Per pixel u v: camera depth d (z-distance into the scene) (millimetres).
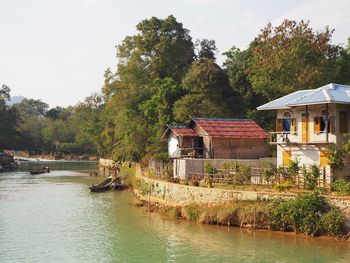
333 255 28703
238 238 33156
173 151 55000
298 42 56656
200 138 53062
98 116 140500
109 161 110000
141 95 80688
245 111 66750
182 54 84688
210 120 53438
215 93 63719
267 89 62250
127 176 69312
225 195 37625
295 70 57875
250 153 52062
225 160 46344
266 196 35312
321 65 56875
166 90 68625
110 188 65250
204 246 31766
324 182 36312
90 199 56344
